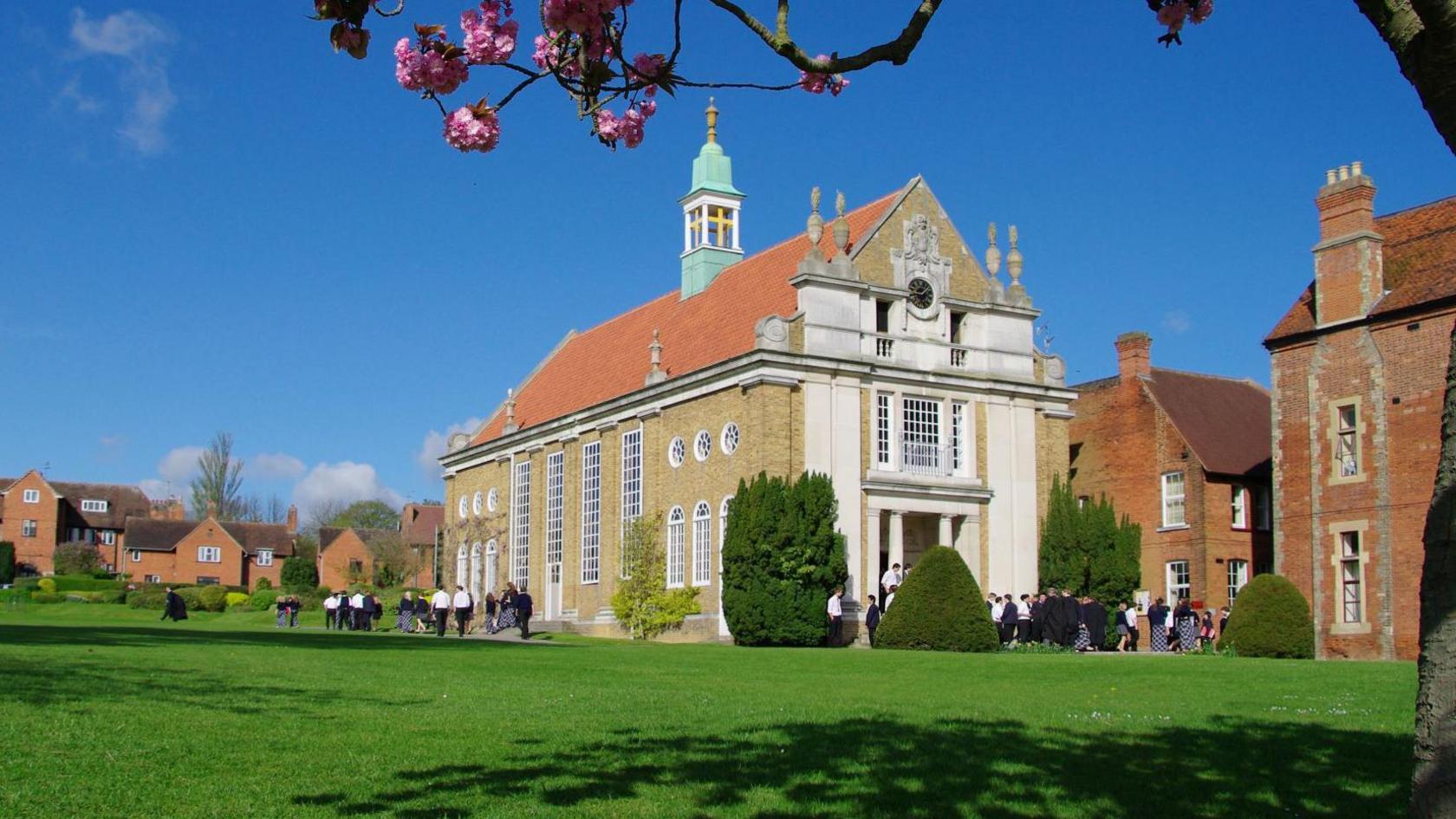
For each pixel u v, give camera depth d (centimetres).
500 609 5428
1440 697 596
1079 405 5506
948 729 1410
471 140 723
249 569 12006
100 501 12306
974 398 4716
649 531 4734
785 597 4025
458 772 1093
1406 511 3562
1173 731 1430
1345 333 3766
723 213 5634
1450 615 598
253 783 1026
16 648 2384
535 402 6303
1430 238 3759
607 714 1511
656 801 993
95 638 2981
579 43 746
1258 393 5497
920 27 759
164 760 1109
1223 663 2731
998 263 4844
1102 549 4562
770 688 1980
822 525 4112
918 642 3706
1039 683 2150
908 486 4491
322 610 8212
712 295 5353
